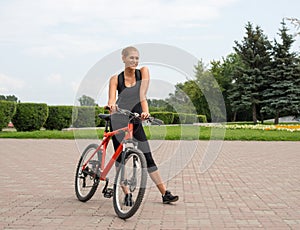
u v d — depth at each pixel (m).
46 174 8.65
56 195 6.51
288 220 5.11
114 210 5.54
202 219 5.13
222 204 5.98
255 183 7.75
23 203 5.92
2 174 8.61
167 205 5.89
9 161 10.82
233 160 11.28
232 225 4.87
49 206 5.74
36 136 19.14
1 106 21.45
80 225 4.80
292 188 7.26
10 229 4.61
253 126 27.98
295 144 16.67
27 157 11.74
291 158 11.82
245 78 34.53
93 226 4.77
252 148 14.79
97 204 5.91
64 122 24.86
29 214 5.29
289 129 24.75
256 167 9.94
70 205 5.82
